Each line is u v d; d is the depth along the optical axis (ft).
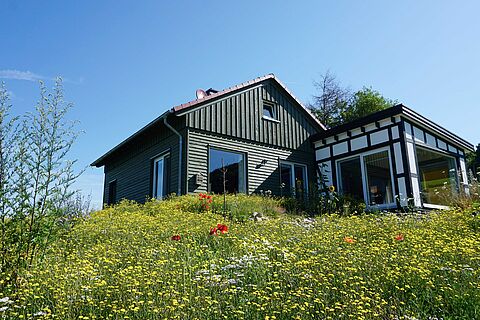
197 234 21.48
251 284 12.71
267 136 43.37
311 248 17.37
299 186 41.86
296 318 10.40
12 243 13.52
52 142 14.35
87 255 17.33
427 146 38.93
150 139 43.65
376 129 39.04
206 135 38.01
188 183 35.53
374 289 12.17
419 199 35.24
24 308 11.40
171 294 11.86
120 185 51.11
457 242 16.39
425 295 11.80
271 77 45.57
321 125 49.55
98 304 11.78
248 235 20.58
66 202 14.90
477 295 11.17
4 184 13.37
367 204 38.70
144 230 22.90
